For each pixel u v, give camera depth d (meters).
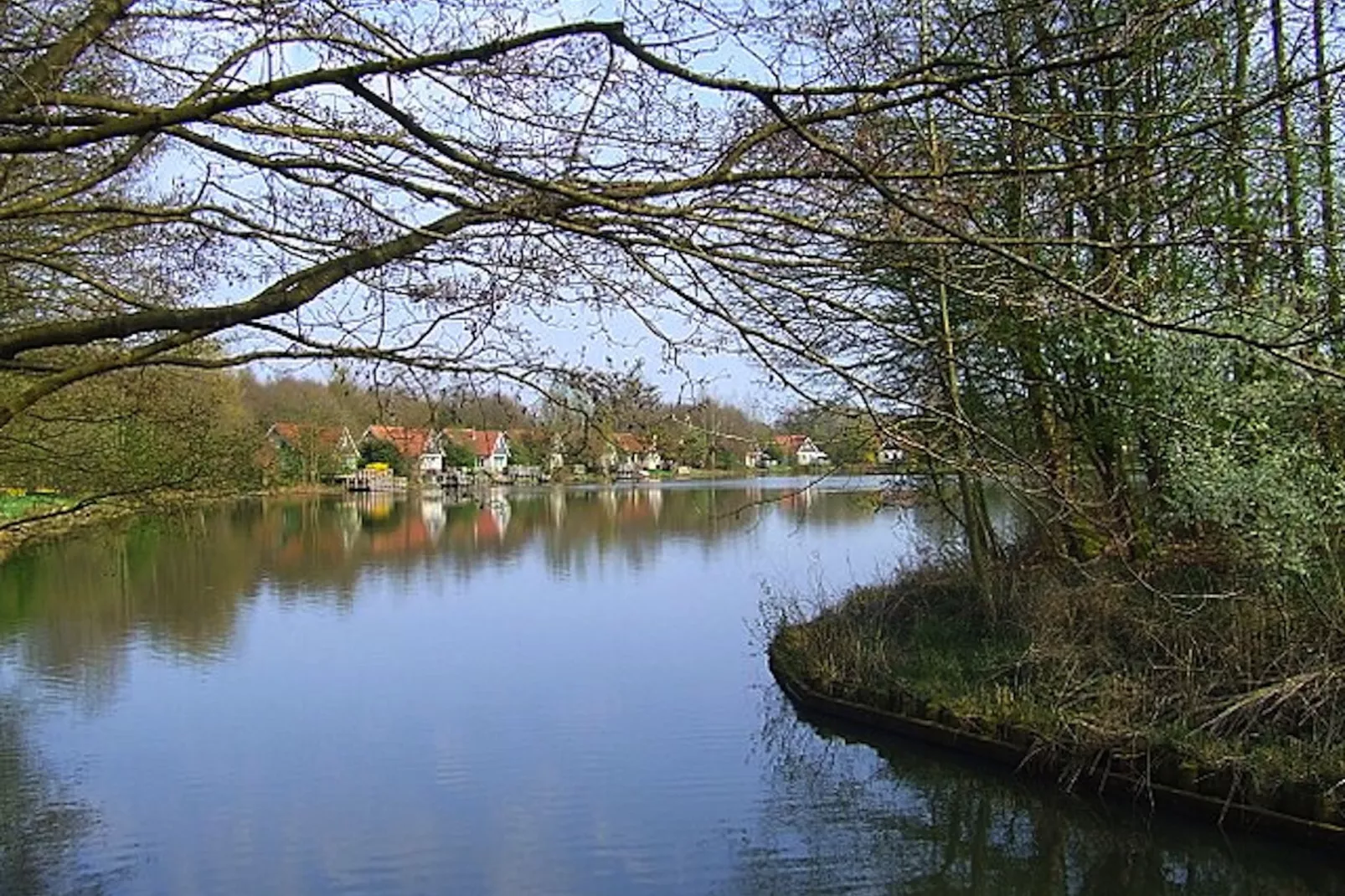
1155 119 3.93
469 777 11.67
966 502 13.69
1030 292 4.00
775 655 15.71
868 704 12.59
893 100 3.66
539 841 9.91
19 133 4.65
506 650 18.45
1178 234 4.26
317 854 9.69
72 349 9.34
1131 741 9.85
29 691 15.77
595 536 40.25
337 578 28.62
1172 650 10.74
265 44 4.24
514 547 36.75
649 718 13.85
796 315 4.48
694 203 3.95
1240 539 10.84
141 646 19.12
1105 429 11.00
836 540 32.88
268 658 17.97
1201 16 3.96
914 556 21.00
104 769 12.15
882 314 4.61
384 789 11.36
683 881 9.05
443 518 49.94
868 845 9.79
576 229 3.95
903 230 4.01
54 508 11.20
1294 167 8.37
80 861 9.59
